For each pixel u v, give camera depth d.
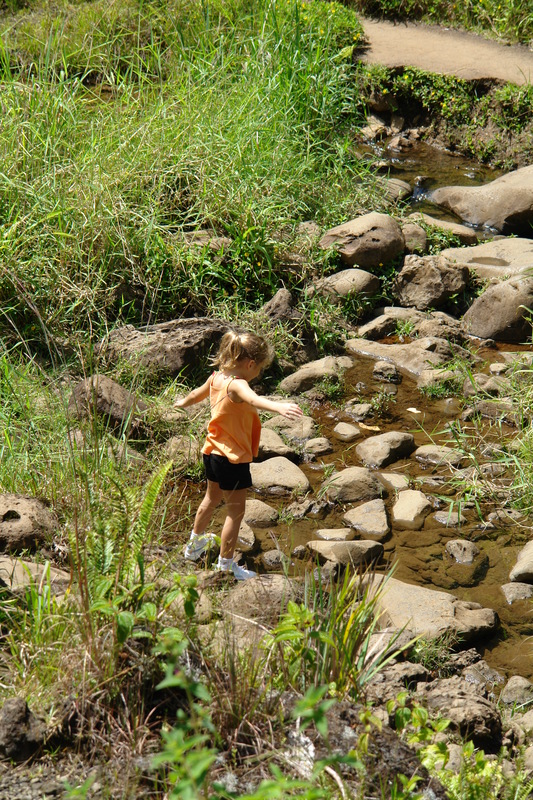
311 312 9.19
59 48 14.62
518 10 16.92
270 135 11.59
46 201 8.98
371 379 8.80
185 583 4.05
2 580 4.86
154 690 4.04
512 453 7.45
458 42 16.75
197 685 3.09
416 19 17.91
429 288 10.02
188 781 2.67
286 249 9.86
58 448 6.63
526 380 8.46
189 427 7.44
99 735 3.84
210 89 11.84
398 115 15.58
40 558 5.36
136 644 4.16
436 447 7.55
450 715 4.52
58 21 15.65
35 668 4.12
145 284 8.77
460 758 4.23
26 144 9.84
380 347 9.30
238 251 9.45
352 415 8.16
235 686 3.98
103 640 4.05
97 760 3.75
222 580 5.41
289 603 4.12
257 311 9.16
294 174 11.38
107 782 3.60
